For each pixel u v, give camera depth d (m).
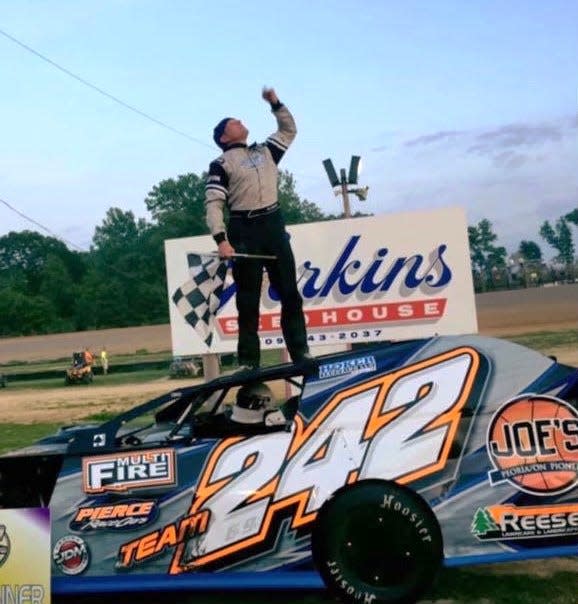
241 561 4.61
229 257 5.39
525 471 4.52
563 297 44.78
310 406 4.79
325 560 4.52
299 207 86.88
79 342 59.47
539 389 4.63
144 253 90.12
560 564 5.37
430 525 4.48
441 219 10.12
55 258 91.44
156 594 5.24
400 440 4.62
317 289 10.42
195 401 5.05
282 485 4.63
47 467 5.15
